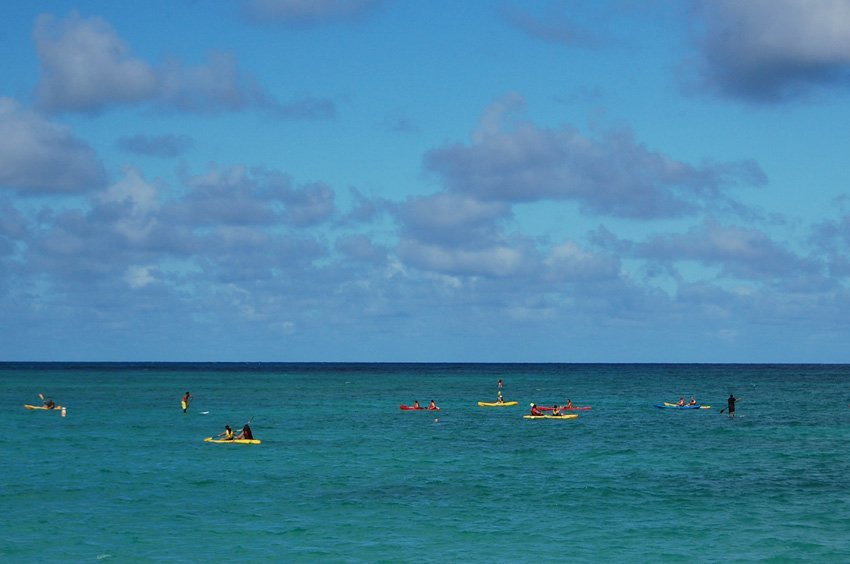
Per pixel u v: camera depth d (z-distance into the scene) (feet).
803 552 125.08
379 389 626.64
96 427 300.61
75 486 175.22
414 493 168.86
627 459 218.59
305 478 186.39
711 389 634.02
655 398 508.94
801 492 170.60
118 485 176.55
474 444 251.60
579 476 190.19
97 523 141.49
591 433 287.07
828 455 226.17
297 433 284.61
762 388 654.53
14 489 171.42
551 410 394.93
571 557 122.31
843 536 134.51
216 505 156.56
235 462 210.38
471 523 142.61
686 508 154.81
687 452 232.73
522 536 134.00
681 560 120.88
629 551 125.39
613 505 157.28
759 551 125.59
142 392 554.05
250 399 485.56
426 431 293.43
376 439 265.34
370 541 130.72
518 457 221.87
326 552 124.67
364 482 181.57
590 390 620.49
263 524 141.49
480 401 476.95
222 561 119.85
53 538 131.64
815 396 526.98
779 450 237.66
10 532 135.03
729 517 147.54
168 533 135.23
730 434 282.97
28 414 360.28
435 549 126.52
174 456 220.64
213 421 329.11
